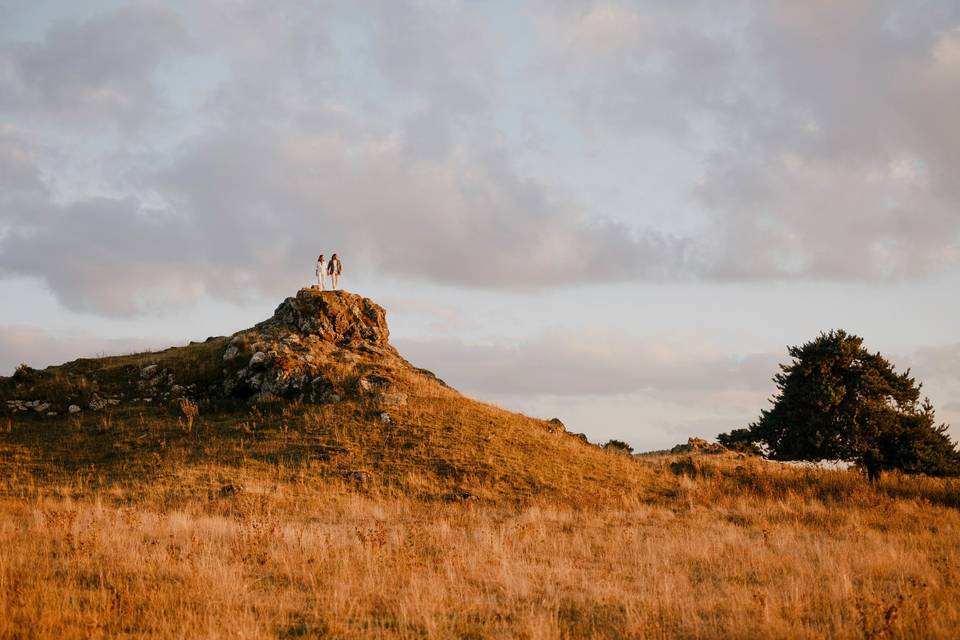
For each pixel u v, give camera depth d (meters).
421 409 35.97
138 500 24.11
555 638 10.41
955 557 17.84
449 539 18.95
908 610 11.62
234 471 28.05
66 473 27.27
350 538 18.69
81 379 37.09
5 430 31.72
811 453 44.25
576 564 16.58
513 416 40.22
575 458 34.38
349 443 31.73
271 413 34.59
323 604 12.26
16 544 15.28
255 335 40.75
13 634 9.55
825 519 25.11
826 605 12.60
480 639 10.71
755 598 12.42
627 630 10.95
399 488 28.00
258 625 10.66
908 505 28.77
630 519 24.61
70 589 12.18
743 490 31.75
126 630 10.43
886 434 43.25
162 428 32.56
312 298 42.94
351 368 38.75
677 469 36.50
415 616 11.55
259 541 16.78
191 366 38.81
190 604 11.48
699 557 17.27
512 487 29.27
